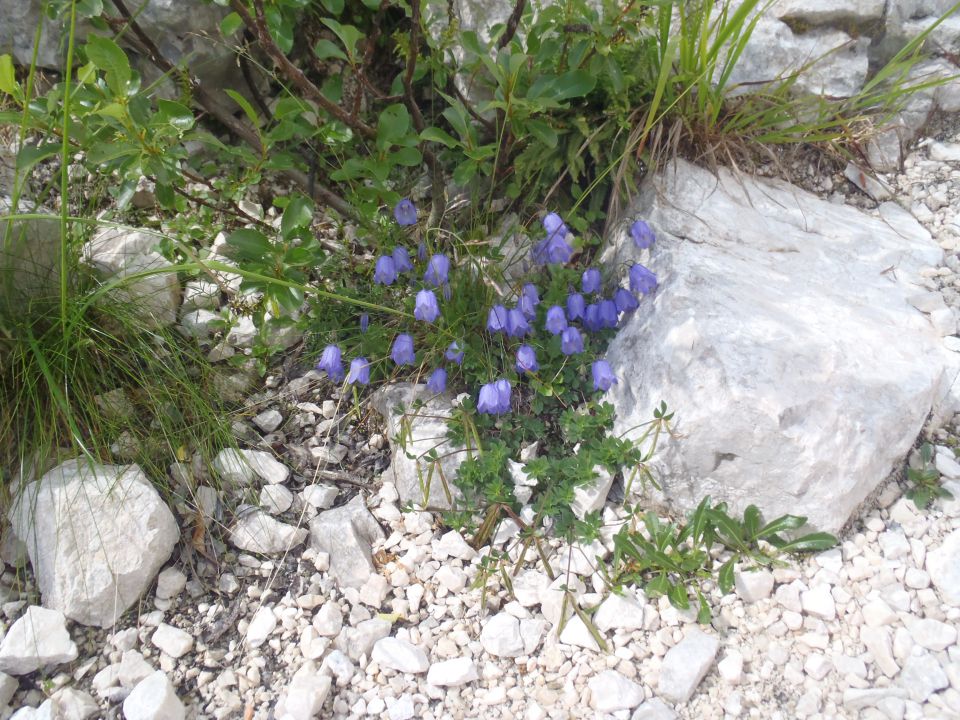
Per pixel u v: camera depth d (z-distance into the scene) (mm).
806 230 605
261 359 573
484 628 462
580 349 521
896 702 415
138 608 466
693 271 550
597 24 550
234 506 511
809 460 478
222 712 432
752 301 534
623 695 427
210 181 653
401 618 473
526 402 549
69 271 541
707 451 488
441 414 542
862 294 567
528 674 447
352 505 516
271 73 584
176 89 633
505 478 511
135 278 491
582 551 486
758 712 424
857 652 444
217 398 545
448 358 539
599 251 624
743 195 615
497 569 487
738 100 641
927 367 521
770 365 493
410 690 442
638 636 458
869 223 624
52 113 484
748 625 459
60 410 500
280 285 519
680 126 612
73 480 478
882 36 661
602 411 522
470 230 610
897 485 509
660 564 467
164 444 518
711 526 479
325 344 580
